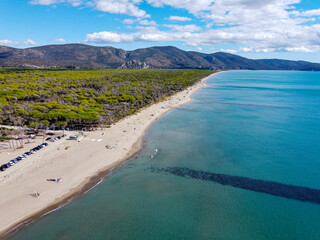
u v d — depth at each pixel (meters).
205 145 66.75
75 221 36.34
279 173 51.19
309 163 55.59
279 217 37.78
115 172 50.97
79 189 44.16
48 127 75.94
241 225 36.03
